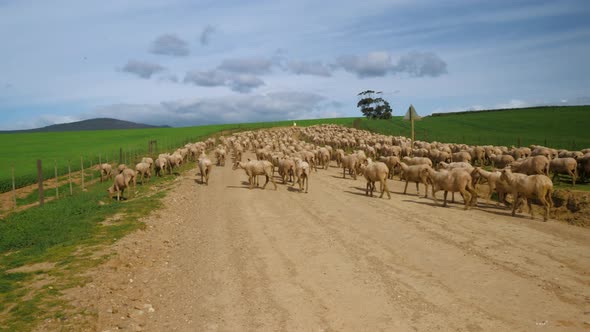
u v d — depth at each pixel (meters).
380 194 21.56
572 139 55.22
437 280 9.55
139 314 8.20
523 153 26.98
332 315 7.95
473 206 17.81
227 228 15.23
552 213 15.84
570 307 7.93
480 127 82.50
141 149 55.56
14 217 18.14
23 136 97.00
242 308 8.41
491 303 8.22
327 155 33.25
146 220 16.25
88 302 8.56
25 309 8.07
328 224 15.25
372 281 9.63
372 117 128.75
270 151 36.56
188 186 25.22
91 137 90.25
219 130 100.12
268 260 11.43
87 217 16.38
